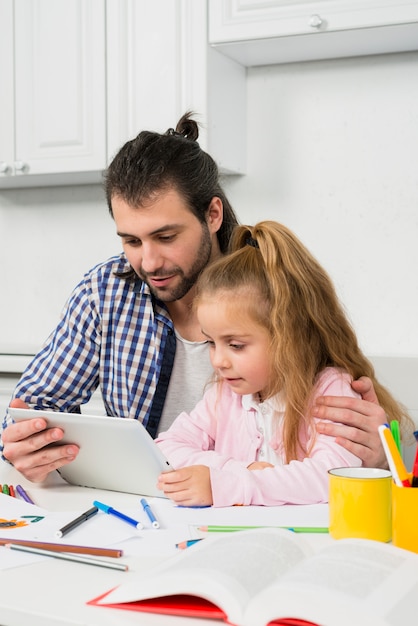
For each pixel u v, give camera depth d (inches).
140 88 92.9
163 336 62.1
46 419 47.1
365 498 35.7
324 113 98.0
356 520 35.8
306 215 99.5
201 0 89.4
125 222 53.6
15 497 45.8
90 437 45.5
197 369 62.5
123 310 62.4
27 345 109.3
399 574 28.0
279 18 86.6
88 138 96.6
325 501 43.9
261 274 51.0
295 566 29.1
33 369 64.3
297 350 50.5
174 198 53.1
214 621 26.6
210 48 90.8
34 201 115.3
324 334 52.4
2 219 117.4
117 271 62.9
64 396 64.1
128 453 44.6
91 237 112.3
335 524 36.5
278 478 43.7
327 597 25.4
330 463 45.8
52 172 99.0
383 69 95.3
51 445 48.4
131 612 27.4
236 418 55.6
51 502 45.1
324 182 98.5
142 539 36.2
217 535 34.6
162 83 91.7
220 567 28.3
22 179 106.3
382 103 95.6
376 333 97.0
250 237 56.4
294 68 99.0
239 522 39.3
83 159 97.0
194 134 63.5
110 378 63.4
